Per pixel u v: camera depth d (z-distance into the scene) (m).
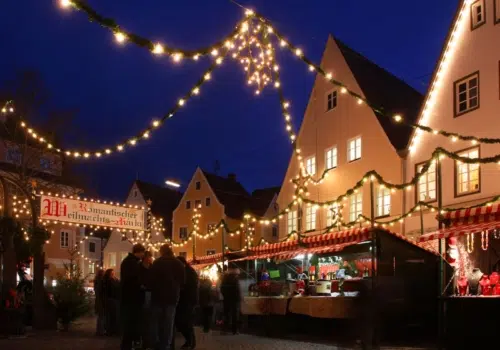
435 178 21.09
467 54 20.41
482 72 19.70
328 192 26.62
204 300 16.86
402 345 12.66
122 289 10.45
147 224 26.58
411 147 22.36
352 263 17.28
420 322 13.73
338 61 27.23
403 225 22.09
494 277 12.38
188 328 11.98
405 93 28.28
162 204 54.47
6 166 34.00
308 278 18.52
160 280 9.67
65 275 22.98
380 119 24.36
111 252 51.75
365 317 11.14
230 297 16.16
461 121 20.31
